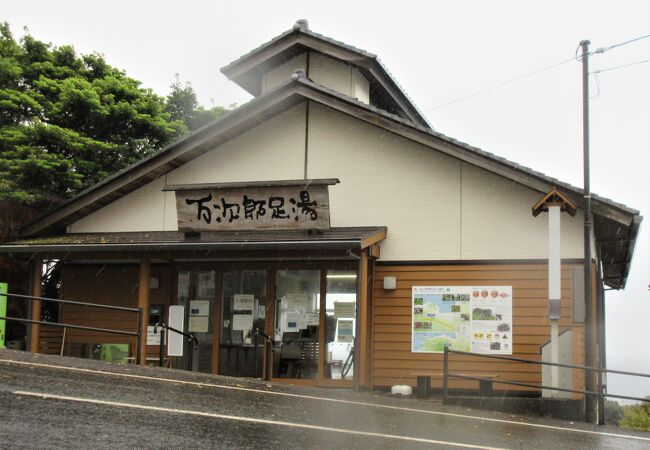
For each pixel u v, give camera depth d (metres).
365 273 15.85
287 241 15.67
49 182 23.00
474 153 15.97
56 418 8.51
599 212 15.28
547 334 15.84
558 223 14.62
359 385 15.27
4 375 10.80
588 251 14.95
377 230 16.52
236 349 17.94
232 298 18.22
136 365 14.55
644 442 11.60
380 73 19.91
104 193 18.81
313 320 17.39
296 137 18.31
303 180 16.52
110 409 9.30
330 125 18.09
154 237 17.89
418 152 17.28
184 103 31.80
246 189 16.95
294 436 8.96
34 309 17.92
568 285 15.88
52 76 25.75
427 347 16.50
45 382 10.62
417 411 12.59
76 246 17.23
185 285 18.73
